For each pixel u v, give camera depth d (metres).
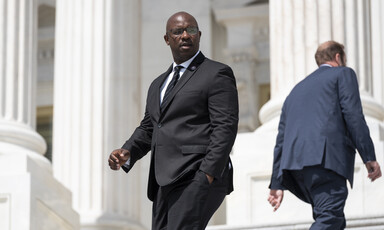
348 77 9.73
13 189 13.77
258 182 14.15
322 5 15.13
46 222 14.32
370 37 15.38
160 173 8.48
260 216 13.99
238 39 29.30
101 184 19.61
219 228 12.55
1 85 16.75
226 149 8.36
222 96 8.57
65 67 20.36
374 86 19.45
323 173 9.52
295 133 9.73
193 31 8.75
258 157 14.23
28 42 17.27
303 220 12.23
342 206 9.50
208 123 8.60
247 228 12.41
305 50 15.01
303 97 9.86
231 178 8.70
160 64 28.81
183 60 8.82
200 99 8.59
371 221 11.75
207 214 8.45
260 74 29.33
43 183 14.30
